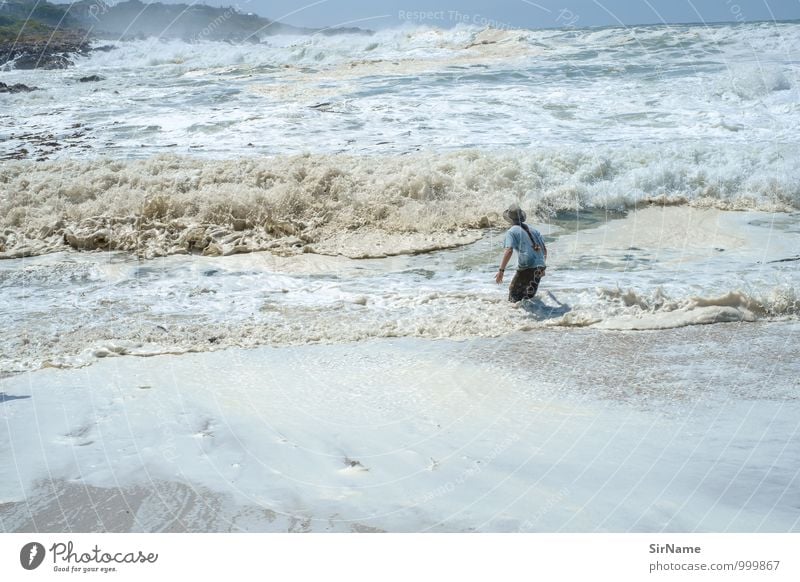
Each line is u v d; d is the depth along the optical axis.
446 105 17.38
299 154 12.91
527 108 16.81
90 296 7.98
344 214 10.46
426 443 4.36
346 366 5.84
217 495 3.74
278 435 4.46
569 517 3.50
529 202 10.89
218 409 4.88
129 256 9.58
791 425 4.56
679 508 3.57
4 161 12.87
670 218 10.53
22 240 10.07
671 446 4.28
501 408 4.93
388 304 7.61
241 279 8.59
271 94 20.06
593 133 14.34
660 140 13.67
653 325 6.79
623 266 8.72
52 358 5.95
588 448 4.27
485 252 9.49
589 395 5.18
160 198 10.55
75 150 14.14
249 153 13.40
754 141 13.42
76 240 9.90
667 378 5.49
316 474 3.96
